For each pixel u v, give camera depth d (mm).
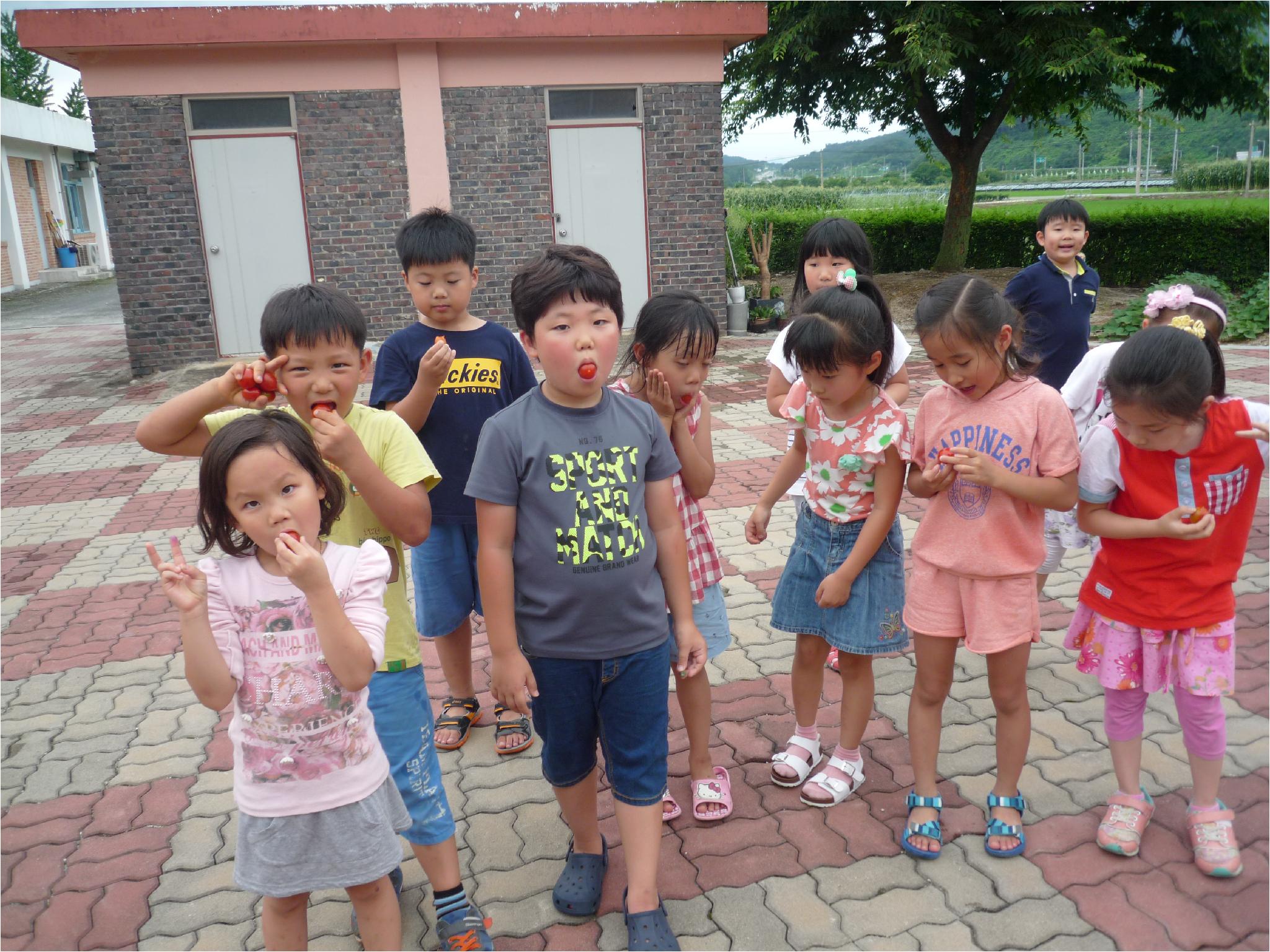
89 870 2596
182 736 3318
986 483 2289
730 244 14719
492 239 11344
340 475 2197
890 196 24766
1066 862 2432
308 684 1840
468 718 3191
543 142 11227
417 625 3021
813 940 2205
